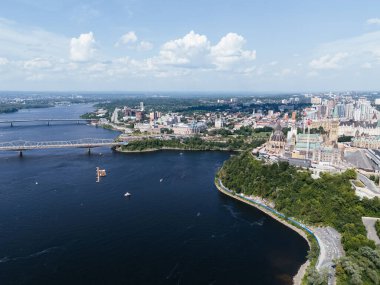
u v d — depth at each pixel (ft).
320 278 636.07
